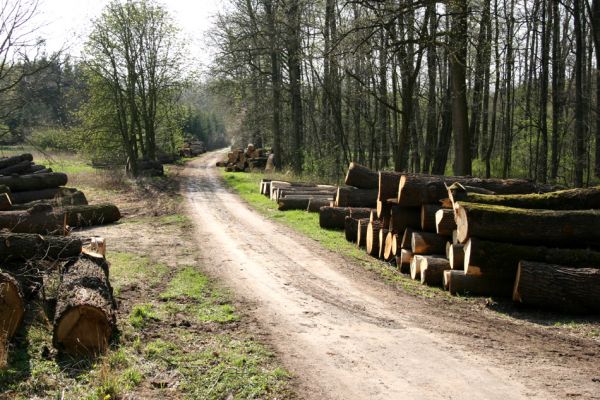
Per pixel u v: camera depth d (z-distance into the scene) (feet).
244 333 21.38
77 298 18.85
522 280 24.76
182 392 16.30
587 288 24.04
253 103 116.26
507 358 19.12
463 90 54.75
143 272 30.50
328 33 77.30
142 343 19.84
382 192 34.96
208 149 296.30
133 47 104.99
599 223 25.68
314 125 102.32
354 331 21.93
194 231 45.98
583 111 78.28
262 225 49.80
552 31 87.97
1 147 60.13
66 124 100.63
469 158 54.85
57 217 36.50
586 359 19.11
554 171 73.51
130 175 101.09
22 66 45.55
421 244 31.35
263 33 93.76
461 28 54.44
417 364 18.51
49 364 17.56
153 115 116.16
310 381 17.06
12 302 18.48
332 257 36.45
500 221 26.04
